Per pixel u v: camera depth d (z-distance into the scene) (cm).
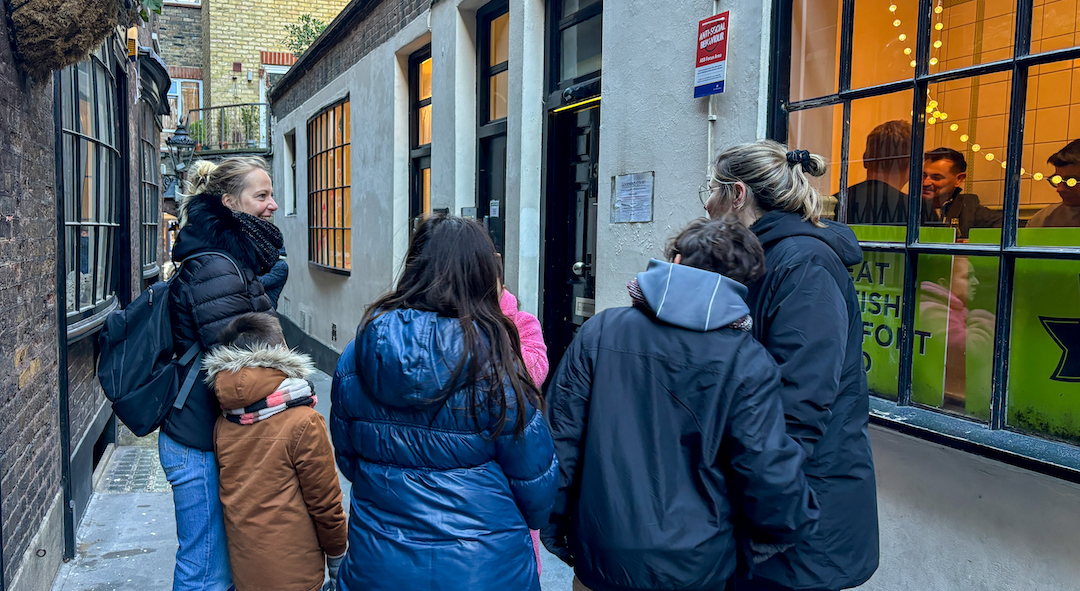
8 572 237
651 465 152
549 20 427
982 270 213
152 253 787
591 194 409
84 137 393
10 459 241
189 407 217
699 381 149
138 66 600
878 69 242
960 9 219
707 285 154
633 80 337
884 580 232
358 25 741
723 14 281
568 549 173
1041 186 198
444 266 151
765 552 158
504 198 492
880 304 242
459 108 521
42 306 289
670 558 149
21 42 249
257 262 234
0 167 234
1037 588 192
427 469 149
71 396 358
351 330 780
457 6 510
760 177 180
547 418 167
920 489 223
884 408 233
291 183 1135
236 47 1650
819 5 258
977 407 216
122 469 450
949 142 221
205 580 218
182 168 1115
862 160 247
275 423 209
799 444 154
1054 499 188
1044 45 199
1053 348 197
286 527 209
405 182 646
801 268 163
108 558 321
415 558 145
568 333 434
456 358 144
